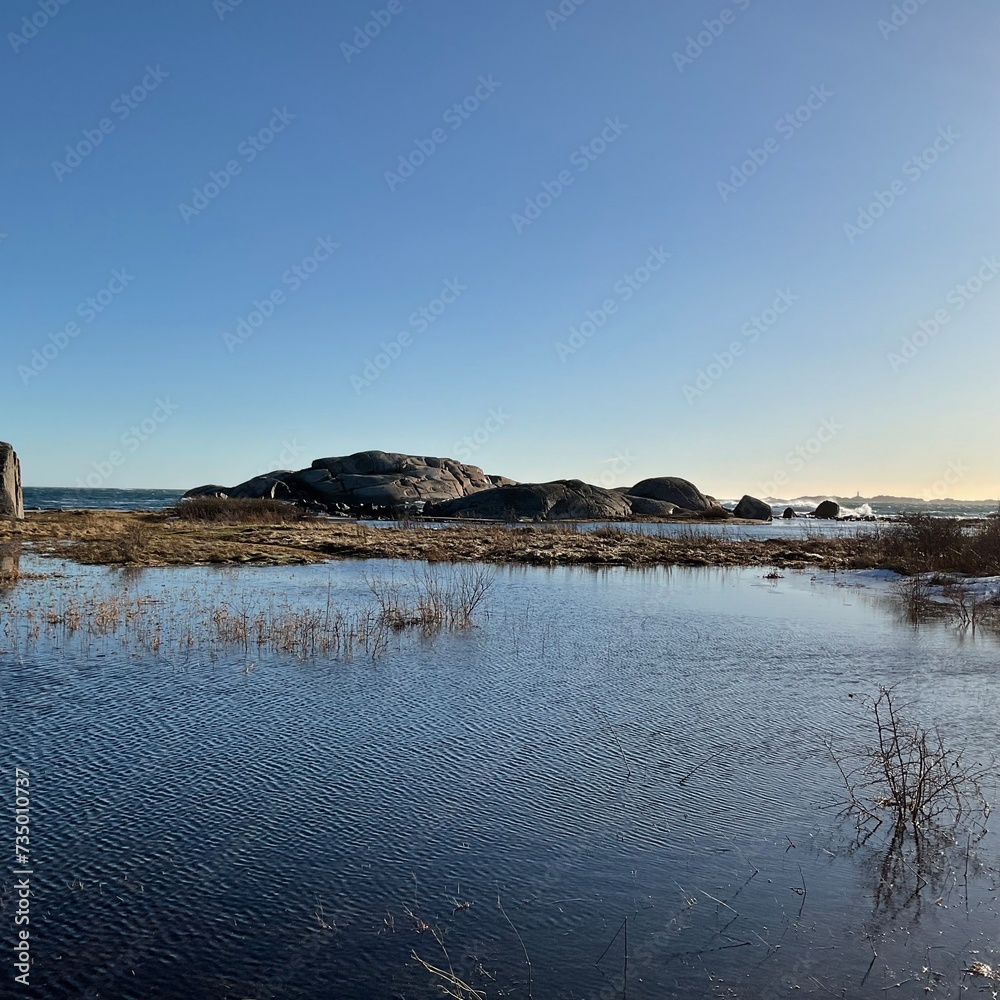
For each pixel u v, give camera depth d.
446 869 5.98
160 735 8.81
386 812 6.95
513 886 5.76
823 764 8.33
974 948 5.06
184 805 7.02
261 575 25.16
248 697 10.38
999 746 8.97
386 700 10.41
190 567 27.05
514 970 4.78
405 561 31.97
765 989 4.62
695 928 5.26
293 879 5.80
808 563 34.03
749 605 20.66
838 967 4.85
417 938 5.09
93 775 7.66
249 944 5.01
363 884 5.75
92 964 4.77
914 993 4.60
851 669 12.84
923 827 6.83
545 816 6.93
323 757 8.24
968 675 12.48
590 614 18.33
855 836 6.64
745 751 8.69
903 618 18.59
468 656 13.21
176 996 4.49
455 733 9.12
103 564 26.55
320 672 11.80
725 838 6.57
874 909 5.52
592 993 4.57
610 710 10.20
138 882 5.72
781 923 5.33
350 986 4.61
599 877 5.91
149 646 13.27
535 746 8.73
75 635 13.98
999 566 26.59
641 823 6.82
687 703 10.62
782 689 11.45
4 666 11.73
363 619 16.41
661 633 15.91
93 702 10.01
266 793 7.30
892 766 8.12
